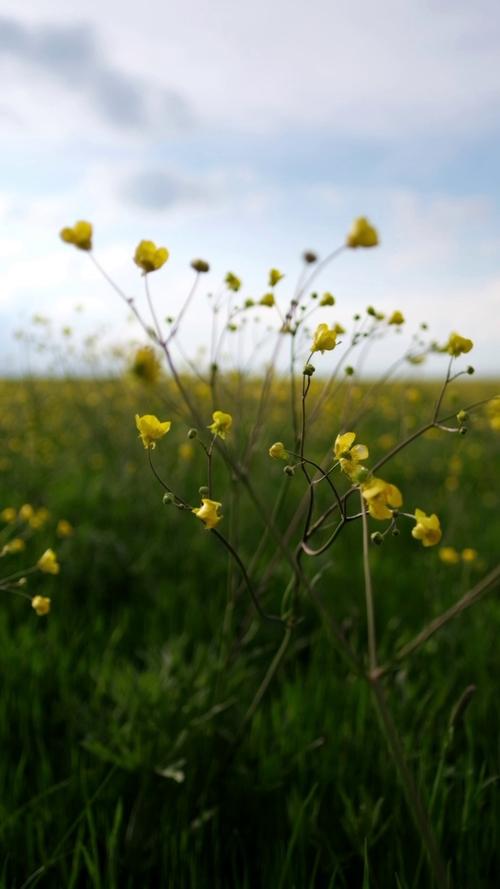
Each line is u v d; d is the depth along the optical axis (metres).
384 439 1.74
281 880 0.42
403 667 0.62
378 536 0.33
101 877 0.46
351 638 0.66
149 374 0.42
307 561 0.87
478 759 0.57
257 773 0.54
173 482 1.21
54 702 0.64
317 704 0.62
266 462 1.22
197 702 0.55
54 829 0.50
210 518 0.37
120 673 0.61
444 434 1.72
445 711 0.62
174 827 0.49
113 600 0.90
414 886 0.43
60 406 1.95
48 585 0.89
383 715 0.34
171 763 0.51
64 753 0.58
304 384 0.36
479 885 0.44
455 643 0.71
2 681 0.66
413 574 0.99
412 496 1.40
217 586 0.94
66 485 1.28
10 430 1.56
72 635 0.77
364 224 0.50
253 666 0.70
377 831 0.48
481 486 1.57
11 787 0.52
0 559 0.92
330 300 0.53
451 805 0.51
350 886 0.47
